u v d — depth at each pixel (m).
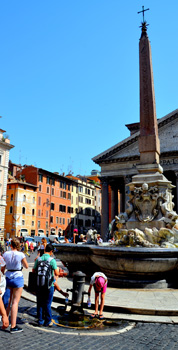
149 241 9.56
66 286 8.70
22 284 5.36
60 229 62.44
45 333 5.19
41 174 58.78
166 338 4.98
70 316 6.11
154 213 10.38
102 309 6.05
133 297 7.21
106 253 8.30
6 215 53.62
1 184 46.34
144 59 12.27
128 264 8.05
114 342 4.80
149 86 11.92
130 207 11.00
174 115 37.50
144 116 11.69
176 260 8.14
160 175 10.80
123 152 40.81
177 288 8.47
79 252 10.09
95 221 76.69
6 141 47.91
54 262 5.74
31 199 55.78
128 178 39.56
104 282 6.14
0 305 4.53
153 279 8.44
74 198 69.00
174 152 36.28
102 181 41.41
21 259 5.42
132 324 5.71
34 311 6.55
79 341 4.82
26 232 53.47
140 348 4.55
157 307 6.27
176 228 10.02
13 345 4.55
